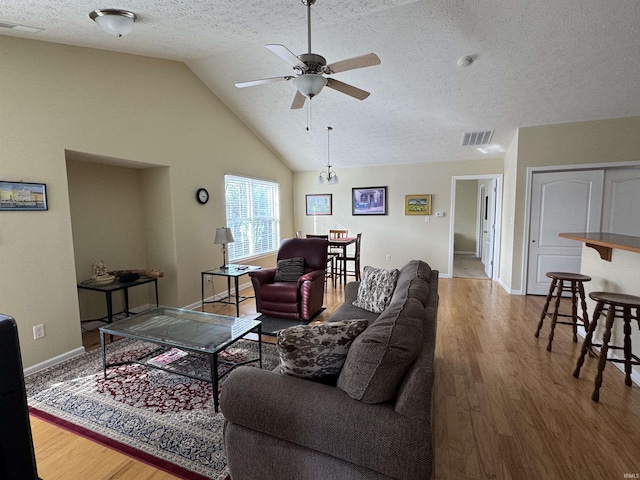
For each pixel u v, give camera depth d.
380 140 5.42
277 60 3.81
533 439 1.79
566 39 2.99
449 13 2.83
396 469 1.07
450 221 6.07
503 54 3.25
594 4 2.62
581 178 4.45
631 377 2.37
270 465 1.31
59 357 2.77
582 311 3.12
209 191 4.57
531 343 3.08
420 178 6.20
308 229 7.12
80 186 3.52
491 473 1.56
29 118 2.56
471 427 1.90
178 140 4.04
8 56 2.44
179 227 4.09
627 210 4.34
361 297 2.99
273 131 5.46
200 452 1.72
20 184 2.50
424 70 3.60
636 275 2.40
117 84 3.27
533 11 2.73
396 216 6.41
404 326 1.38
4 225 2.42
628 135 4.19
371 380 1.18
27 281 2.56
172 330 2.45
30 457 0.60
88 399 2.21
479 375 2.49
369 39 3.19
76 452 1.73
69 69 2.84
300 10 2.46
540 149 4.55
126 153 3.37
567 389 2.28
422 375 1.13
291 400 1.26
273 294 3.82
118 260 3.92
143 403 2.17
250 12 2.42
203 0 2.16
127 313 3.65
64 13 2.14
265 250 6.11
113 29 2.22
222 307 4.39
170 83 3.90
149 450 1.74
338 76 3.77
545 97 3.89
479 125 4.65
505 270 5.31
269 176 6.11
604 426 1.89
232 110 4.97
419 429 1.07
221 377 2.38
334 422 1.16
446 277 6.18
